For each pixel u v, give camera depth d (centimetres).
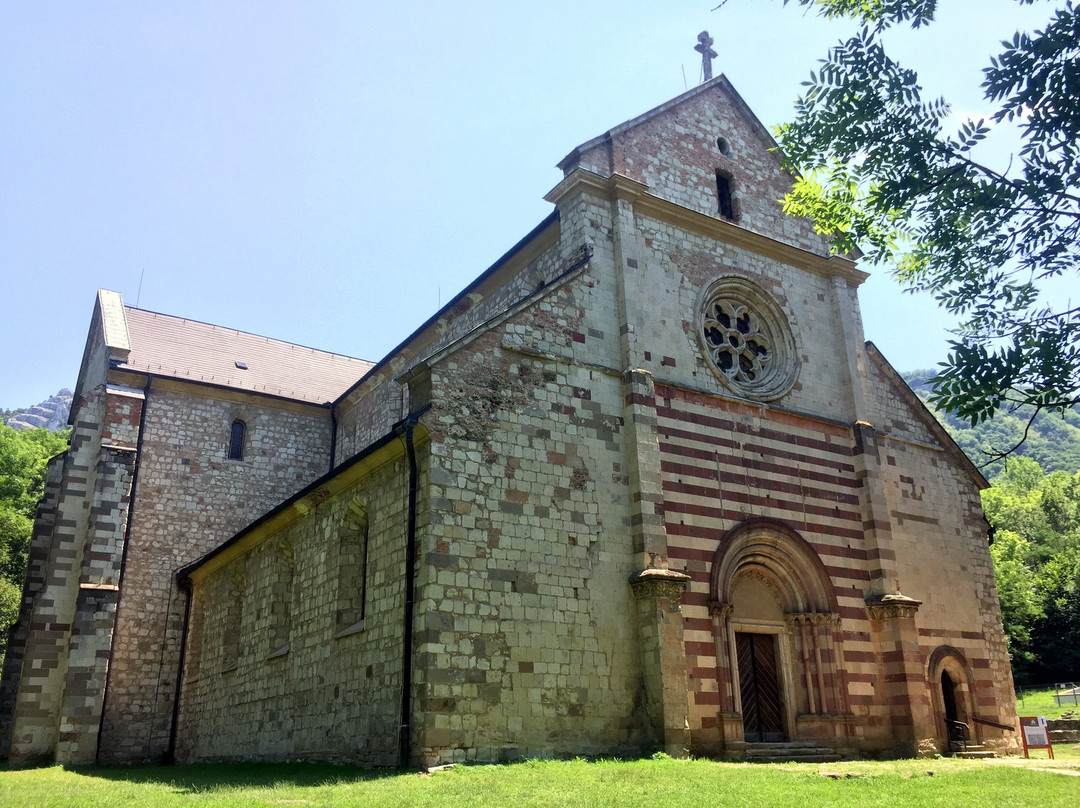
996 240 1287
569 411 2127
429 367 1961
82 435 3406
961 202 1279
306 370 4112
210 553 3155
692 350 2412
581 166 2377
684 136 2667
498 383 2041
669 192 2555
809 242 2841
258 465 3656
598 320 2269
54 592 3194
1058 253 1225
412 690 1772
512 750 1780
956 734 2547
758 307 2681
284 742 2355
